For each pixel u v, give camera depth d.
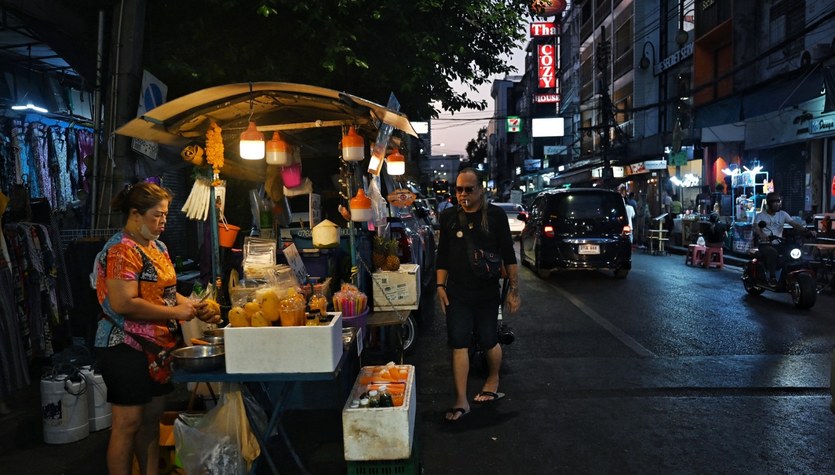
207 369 3.13
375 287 5.90
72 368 4.42
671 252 17.78
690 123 19.66
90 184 7.32
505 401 4.98
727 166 18.55
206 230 5.08
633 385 5.26
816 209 15.10
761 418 4.47
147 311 2.96
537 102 42.38
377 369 3.92
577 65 40.28
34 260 5.01
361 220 4.73
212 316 3.22
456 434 4.34
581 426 4.42
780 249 8.86
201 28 8.35
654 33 27.95
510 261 4.73
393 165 5.70
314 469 3.84
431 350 6.71
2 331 4.43
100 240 5.67
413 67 9.50
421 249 8.84
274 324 3.18
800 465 3.73
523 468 3.79
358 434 3.22
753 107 14.66
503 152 75.12
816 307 8.60
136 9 6.88
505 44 11.47
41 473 3.81
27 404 4.62
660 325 7.55
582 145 37.28
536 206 13.10
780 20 16.97
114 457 3.08
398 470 3.28
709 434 4.21
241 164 5.42
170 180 10.45
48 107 10.19
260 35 8.73
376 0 8.68
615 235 11.35
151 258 3.07
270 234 5.68
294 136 5.45
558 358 6.18
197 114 4.24
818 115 14.08
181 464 3.43
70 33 8.29
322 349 3.05
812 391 5.04
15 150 9.32
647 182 26.19
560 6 33.03
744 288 10.47
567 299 9.58
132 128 4.16
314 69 9.23
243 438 3.40
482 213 4.61
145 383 3.06
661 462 3.81
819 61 12.33
